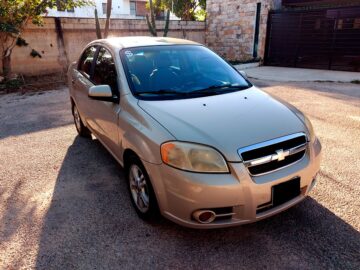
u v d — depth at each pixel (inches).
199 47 160.6
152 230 112.3
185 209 95.0
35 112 276.4
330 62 502.0
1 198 135.3
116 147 132.4
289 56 552.1
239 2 580.4
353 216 117.0
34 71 454.3
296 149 103.0
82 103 176.2
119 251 102.3
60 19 459.2
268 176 96.0
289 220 115.6
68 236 110.0
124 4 1163.9
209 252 101.1
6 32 377.1
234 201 92.4
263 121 106.1
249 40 583.5
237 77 147.5
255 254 99.6
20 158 176.4
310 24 512.1
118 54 139.1
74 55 487.5
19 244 106.2
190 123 102.2
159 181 99.3
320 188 137.3
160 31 574.6
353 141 193.6
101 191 139.6
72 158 175.0
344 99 304.2
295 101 297.3
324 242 104.0
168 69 137.9
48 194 137.8
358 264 94.4
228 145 94.2
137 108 115.1
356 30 462.3
